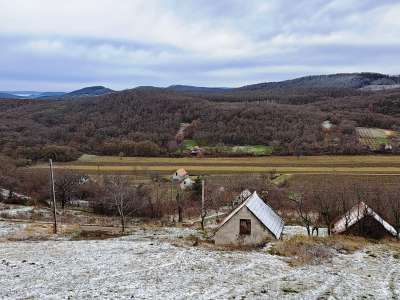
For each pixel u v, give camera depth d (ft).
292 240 116.98
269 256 98.99
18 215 198.90
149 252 102.27
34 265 85.66
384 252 106.73
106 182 286.05
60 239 134.21
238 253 102.06
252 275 80.02
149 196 248.73
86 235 147.33
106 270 82.33
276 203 234.58
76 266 85.40
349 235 130.62
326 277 80.02
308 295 67.82
